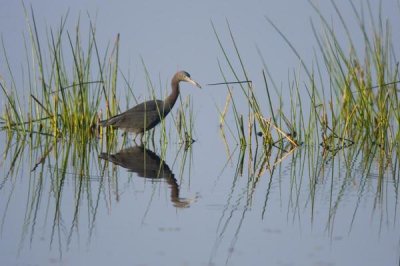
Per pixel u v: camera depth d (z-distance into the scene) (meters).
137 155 17.62
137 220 11.42
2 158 16.64
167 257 9.66
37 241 10.30
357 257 9.75
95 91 20.70
